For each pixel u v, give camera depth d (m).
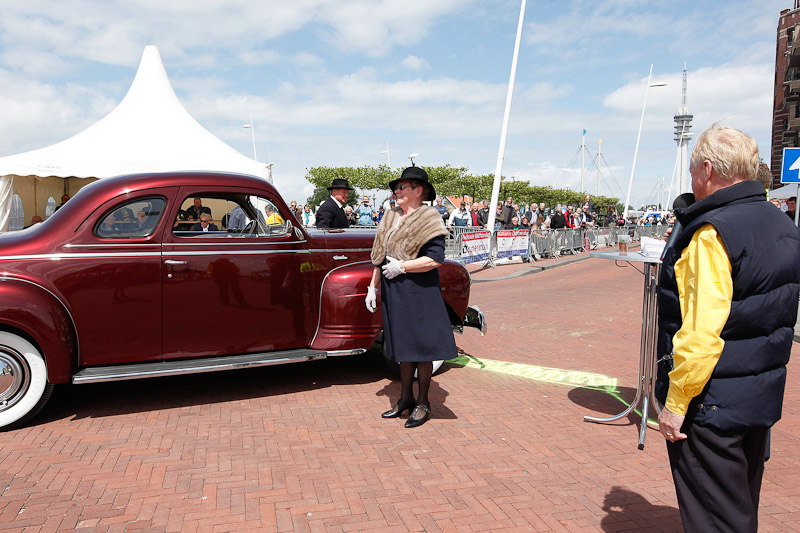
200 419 4.32
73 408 4.56
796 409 4.54
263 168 14.34
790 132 41.00
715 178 2.12
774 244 1.97
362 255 5.16
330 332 4.95
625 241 4.16
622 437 4.00
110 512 2.96
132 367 4.30
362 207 15.86
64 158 11.93
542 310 9.44
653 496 3.16
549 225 22.23
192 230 4.49
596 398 4.86
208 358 4.57
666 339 2.18
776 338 2.00
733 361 1.97
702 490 2.07
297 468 3.48
